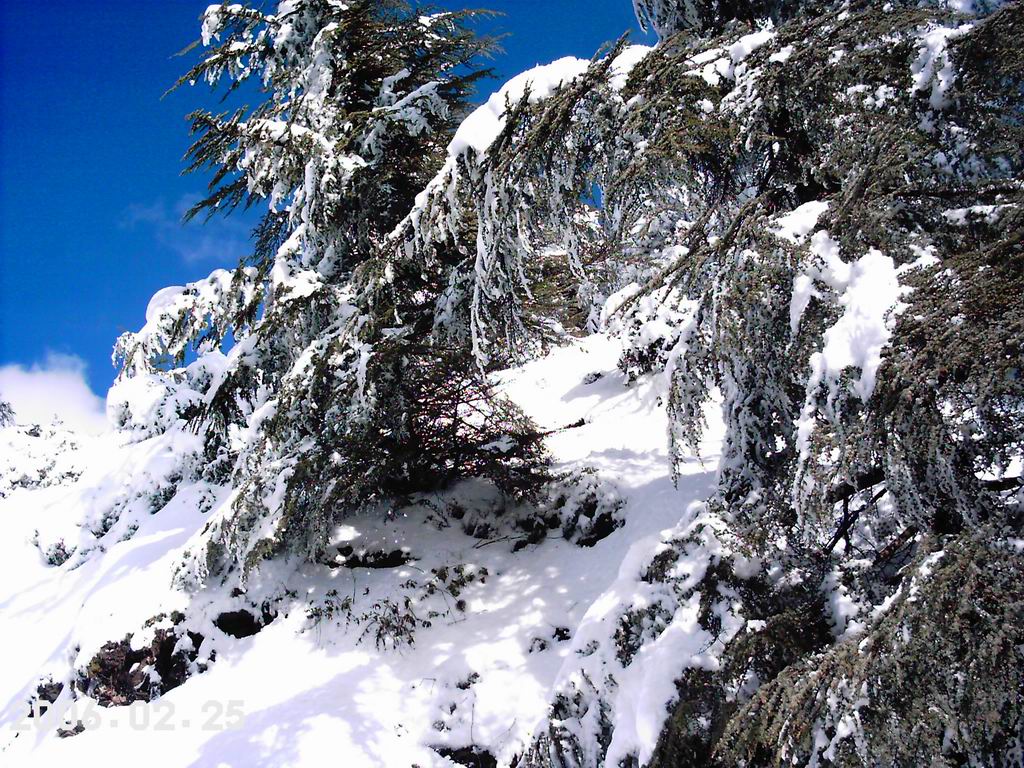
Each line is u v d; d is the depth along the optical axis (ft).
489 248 18.86
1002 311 9.06
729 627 14.33
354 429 24.02
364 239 28.50
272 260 27.53
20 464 58.59
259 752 19.79
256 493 24.35
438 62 31.53
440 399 27.43
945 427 9.18
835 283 11.39
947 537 9.61
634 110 15.20
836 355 10.29
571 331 45.42
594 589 23.82
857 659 9.41
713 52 15.94
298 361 23.90
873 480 12.46
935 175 12.98
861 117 13.20
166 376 43.29
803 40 14.16
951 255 11.77
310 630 24.71
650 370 40.16
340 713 20.77
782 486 14.47
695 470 27.35
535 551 27.58
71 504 40.29
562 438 34.71
